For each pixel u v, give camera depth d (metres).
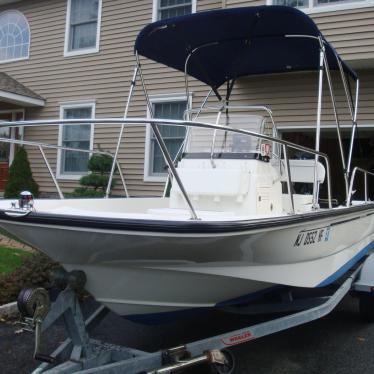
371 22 8.55
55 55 12.91
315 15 9.01
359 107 9.03
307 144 11.12
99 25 12.14
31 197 3.16
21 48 13.59
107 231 2.92
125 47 11.77
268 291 4.02
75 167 12.42
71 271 3.27
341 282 4.97
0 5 13.95
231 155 4.51
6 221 3.14
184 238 2.93
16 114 13.55
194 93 10.62
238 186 4.08
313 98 9.40
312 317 3.71
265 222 3.17
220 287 3.52
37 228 3.09
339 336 4.62
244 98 10.01
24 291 2.89
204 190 4.20
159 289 3.35
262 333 3.50
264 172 4.44
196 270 3.29
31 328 2.93
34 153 13.07
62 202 4.13
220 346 3.35
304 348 4.32
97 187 10.51
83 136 12.34
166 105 11.17
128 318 3.54
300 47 5.29
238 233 3.03
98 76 12.14
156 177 11.10
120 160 11.59
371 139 11.59
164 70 11.09
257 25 4.71
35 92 13.21
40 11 13.24
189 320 4.92
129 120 3.00
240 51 5.43
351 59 8.66
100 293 3.38
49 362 3.00
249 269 3.53
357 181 11.59
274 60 5.76
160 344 4.33
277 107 9.70
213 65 5.79
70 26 12.77
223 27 4.81
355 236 5.44
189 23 4.71
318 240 4.16
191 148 4.99
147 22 11.47
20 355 3.97
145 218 3.01
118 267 3.22
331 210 4.19
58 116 12.80
